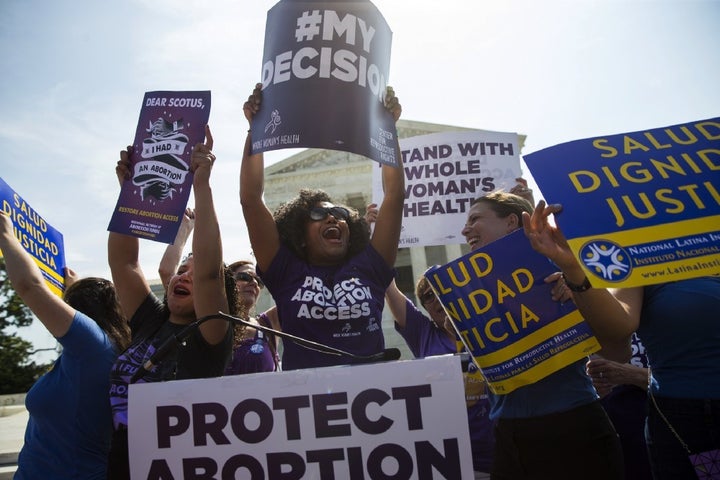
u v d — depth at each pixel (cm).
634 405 319
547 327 228
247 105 280
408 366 171
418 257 2716
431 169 462
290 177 2969
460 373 169
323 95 263
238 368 366
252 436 171
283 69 270
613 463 226
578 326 224
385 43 295
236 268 411
